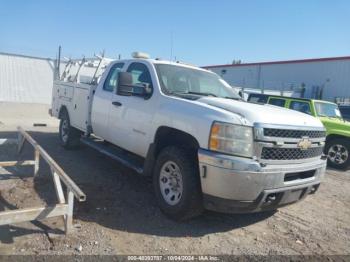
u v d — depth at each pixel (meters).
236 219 5.02
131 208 5.04
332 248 4.39
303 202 6.18
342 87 30.67
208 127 4.20
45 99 26.50
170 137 5.05
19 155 7.52
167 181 4.81
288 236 4.63
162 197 4.81
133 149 5.62
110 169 6.93
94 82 7.07
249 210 4.20
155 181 4.93
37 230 4.08
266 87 35.53
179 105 4.76
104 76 6.76
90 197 5.30
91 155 7.98
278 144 4.20
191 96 5.14
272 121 4.23
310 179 4.66
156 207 5.15
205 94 5.66
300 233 4.77
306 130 4.54
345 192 7.20
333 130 10.02
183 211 4.47
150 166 5.14
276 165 4.23
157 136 5.05
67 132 8.30
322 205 6.14
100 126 6.63
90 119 7.05
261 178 4.02
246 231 4.65
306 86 32.69
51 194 5.26
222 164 4.01
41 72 26.17
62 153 8.01
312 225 5.11
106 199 5.29
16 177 5.94
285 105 11.52
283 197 4.32
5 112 19.02
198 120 4.35
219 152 4.09
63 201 4.16
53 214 3.88
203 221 4.81
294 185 4.39
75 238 3.97
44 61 26.20
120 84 5.45
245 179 3.97
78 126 7.63
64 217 4.07
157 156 5.17
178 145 4.79
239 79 37.94
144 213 4.90
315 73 32.31
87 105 7.11
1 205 4.73
